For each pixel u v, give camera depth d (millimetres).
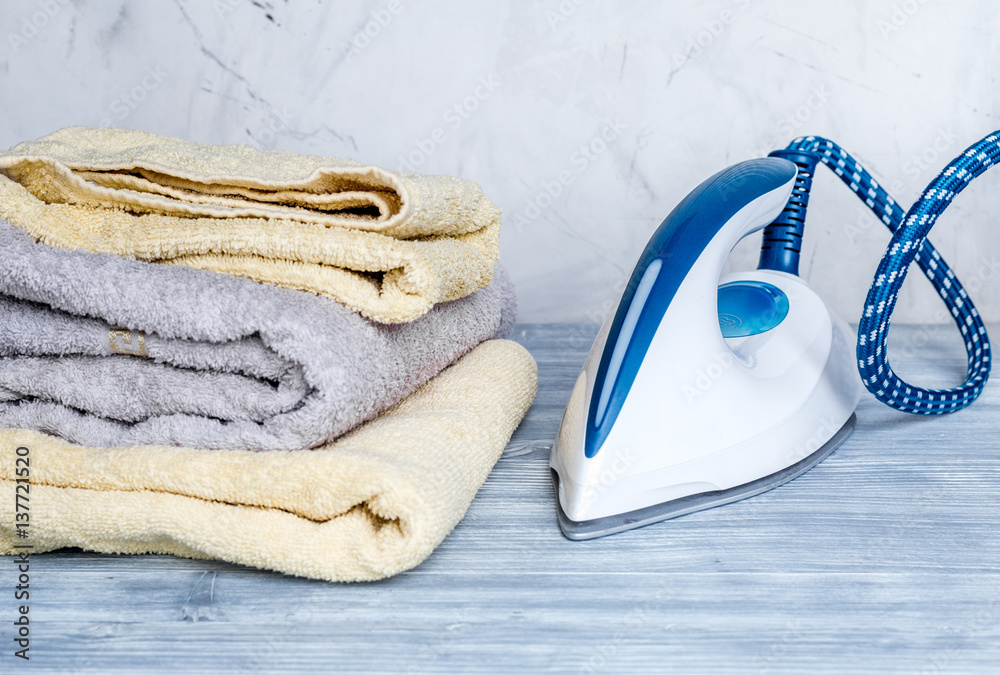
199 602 407
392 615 394
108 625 386
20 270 444
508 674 347
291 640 373
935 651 364
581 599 407
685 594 411
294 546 412
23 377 478
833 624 385
